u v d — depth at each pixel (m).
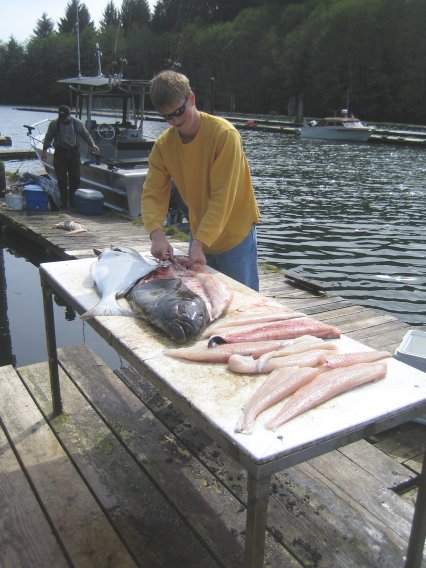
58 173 9.57
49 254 7.92
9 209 9.69
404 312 6.62
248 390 1.77
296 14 59.22
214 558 2.11
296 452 1.49
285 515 2.32
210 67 53.91
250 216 3.09
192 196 2.94
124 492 2.47
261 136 33.84
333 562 2.09
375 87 46.16
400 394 1.76
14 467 2.66
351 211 12.45
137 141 9.97
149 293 2.37
